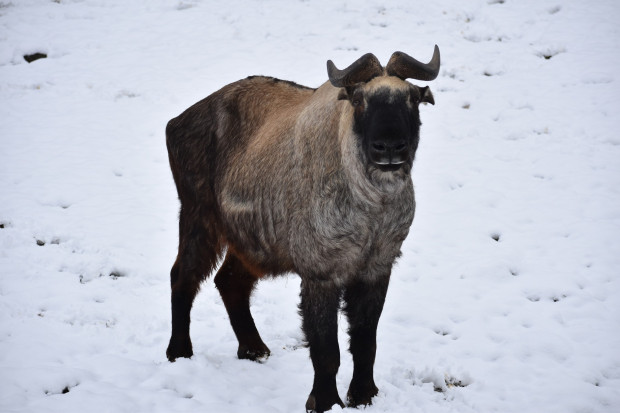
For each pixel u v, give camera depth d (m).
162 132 43.44
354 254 17.83
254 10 59.56
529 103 45.25
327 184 17.73
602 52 51.41
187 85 48.72
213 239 22.14
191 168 22.34
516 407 19.66
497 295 27.33
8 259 29.05
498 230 32.56
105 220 33.47
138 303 26.23
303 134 18.78
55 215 33.56
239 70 50.28
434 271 29.34
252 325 22.41
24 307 24.98
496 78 48.97
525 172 37.88
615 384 21.31
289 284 28.36
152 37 55.34
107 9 60.16
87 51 53.28
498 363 22.52
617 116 43.06
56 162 39.12
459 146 40.88
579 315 25.59
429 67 17.30
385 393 19.59
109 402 17.84
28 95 47.25
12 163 38.72
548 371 21.81
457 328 25.09
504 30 55.56
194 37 55.22
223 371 20.80
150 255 30.64
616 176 36.75
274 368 21.58
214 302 26.73
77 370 19.64
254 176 19.97
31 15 58.47
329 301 18.11
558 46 52.66
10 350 21.27
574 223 32.59
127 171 38.88
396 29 55.69
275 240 19.33
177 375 19.78
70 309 24.97
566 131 41.78
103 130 43.25
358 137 16.89
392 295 27.53
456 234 32.28
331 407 17.94
